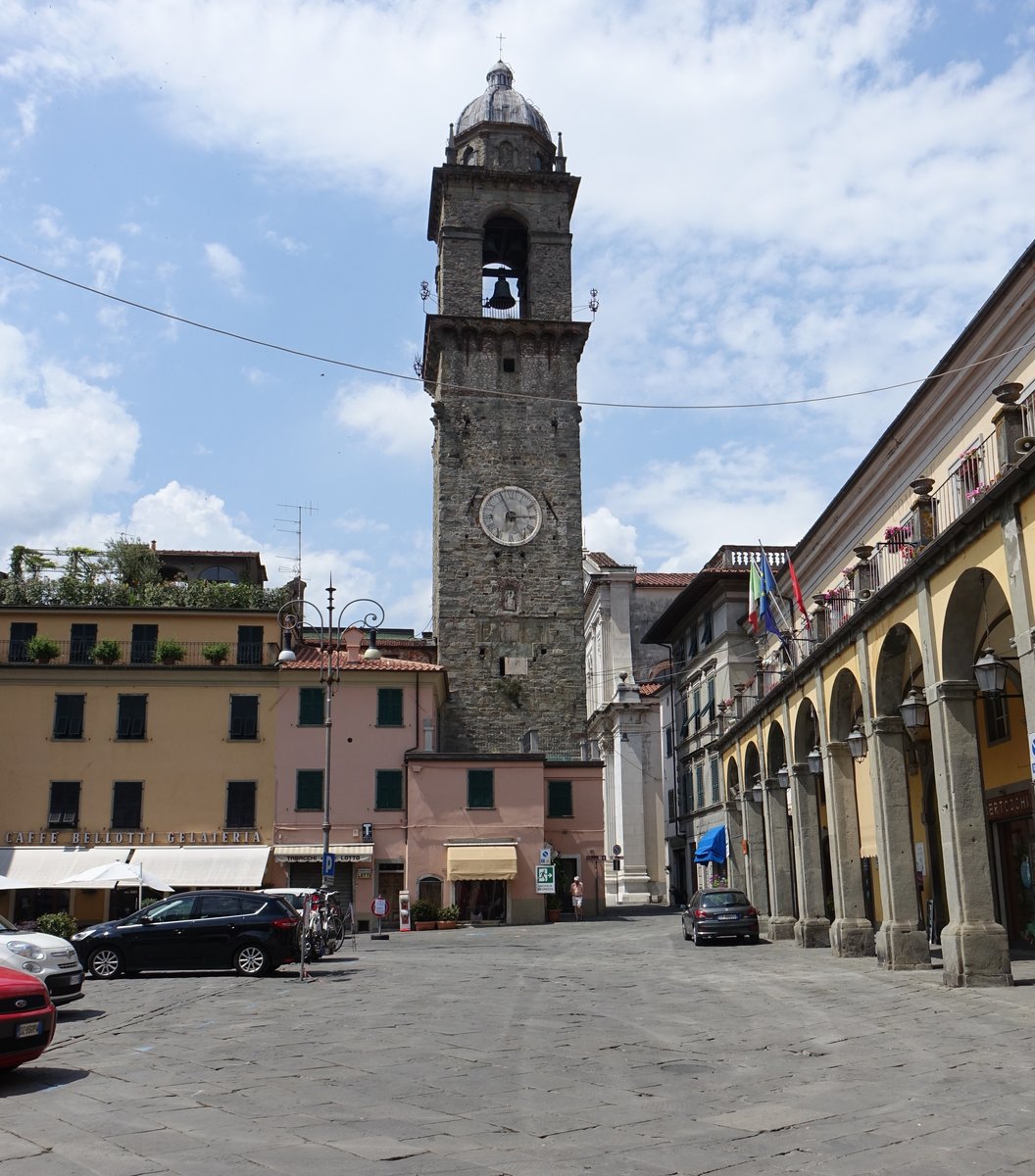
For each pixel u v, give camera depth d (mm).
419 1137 8680
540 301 62562
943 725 18062
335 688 47562
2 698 45250
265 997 19922
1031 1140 8320
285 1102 10094
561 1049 13117
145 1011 17922
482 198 63188
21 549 54031
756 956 27297
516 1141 8539
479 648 57875
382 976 23953
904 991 17594
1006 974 17219
